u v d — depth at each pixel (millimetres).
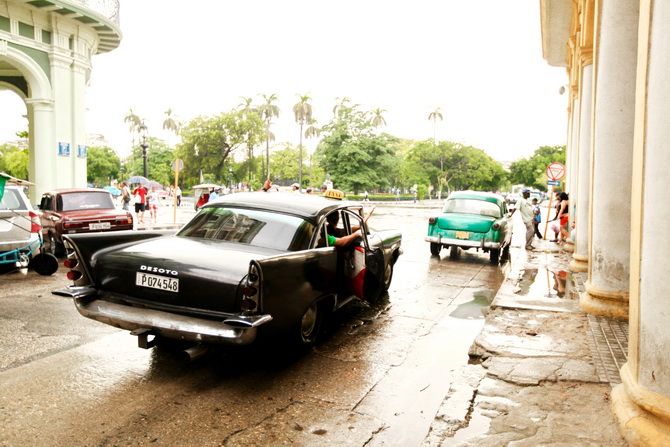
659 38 3230
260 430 3613
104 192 13031
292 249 5031
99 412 3803
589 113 10492
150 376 4539
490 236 12023
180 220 22969
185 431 3561
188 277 4246
